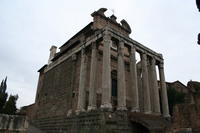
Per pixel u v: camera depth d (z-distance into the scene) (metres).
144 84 27.75
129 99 31.31
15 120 12.10
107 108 20.52
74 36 37.00
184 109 10.77
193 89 11.80
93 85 24.67
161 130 17.09
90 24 33.62
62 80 32.44
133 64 26.98
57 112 30.06
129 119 21.45
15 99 33.47
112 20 35.12
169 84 42.94
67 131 25.31
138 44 29.50
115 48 33.34
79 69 28.92
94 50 26.62
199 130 9.54
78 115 24.22
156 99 28.44
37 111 38.09
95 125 20.58
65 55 34.59
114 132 19.44
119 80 24.03
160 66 32.47
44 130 31.47
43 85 40.09
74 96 27.58
